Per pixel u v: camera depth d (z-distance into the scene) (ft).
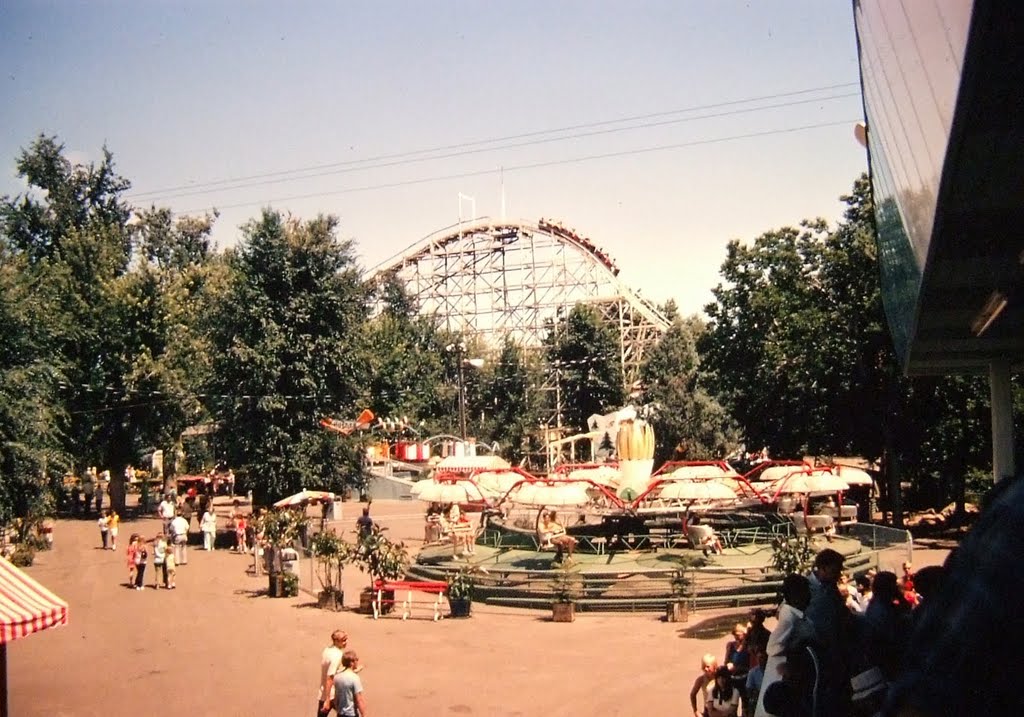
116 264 240.12
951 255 48.44
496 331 382.42
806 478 126.93
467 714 62.28
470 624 96.17
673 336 341.00
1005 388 85.81
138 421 228.84
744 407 201.05
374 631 92.79
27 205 263.29
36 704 68.08
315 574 130.41
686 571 100.78
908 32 36.68
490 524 151.53
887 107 50.96
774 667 28.02
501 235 384.47
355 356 200.54
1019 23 23.82
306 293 195.83
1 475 134.51
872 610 25.99
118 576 132.87
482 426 341.21
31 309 144.87
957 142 30.91
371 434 207.00
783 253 187.93
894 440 174.19
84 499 254.68
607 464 152.35
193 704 67.31
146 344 228.84
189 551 163.43
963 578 7.38
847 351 171.01
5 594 55.16
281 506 161.07
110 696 70.13
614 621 96.12
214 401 196.03
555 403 375.86
